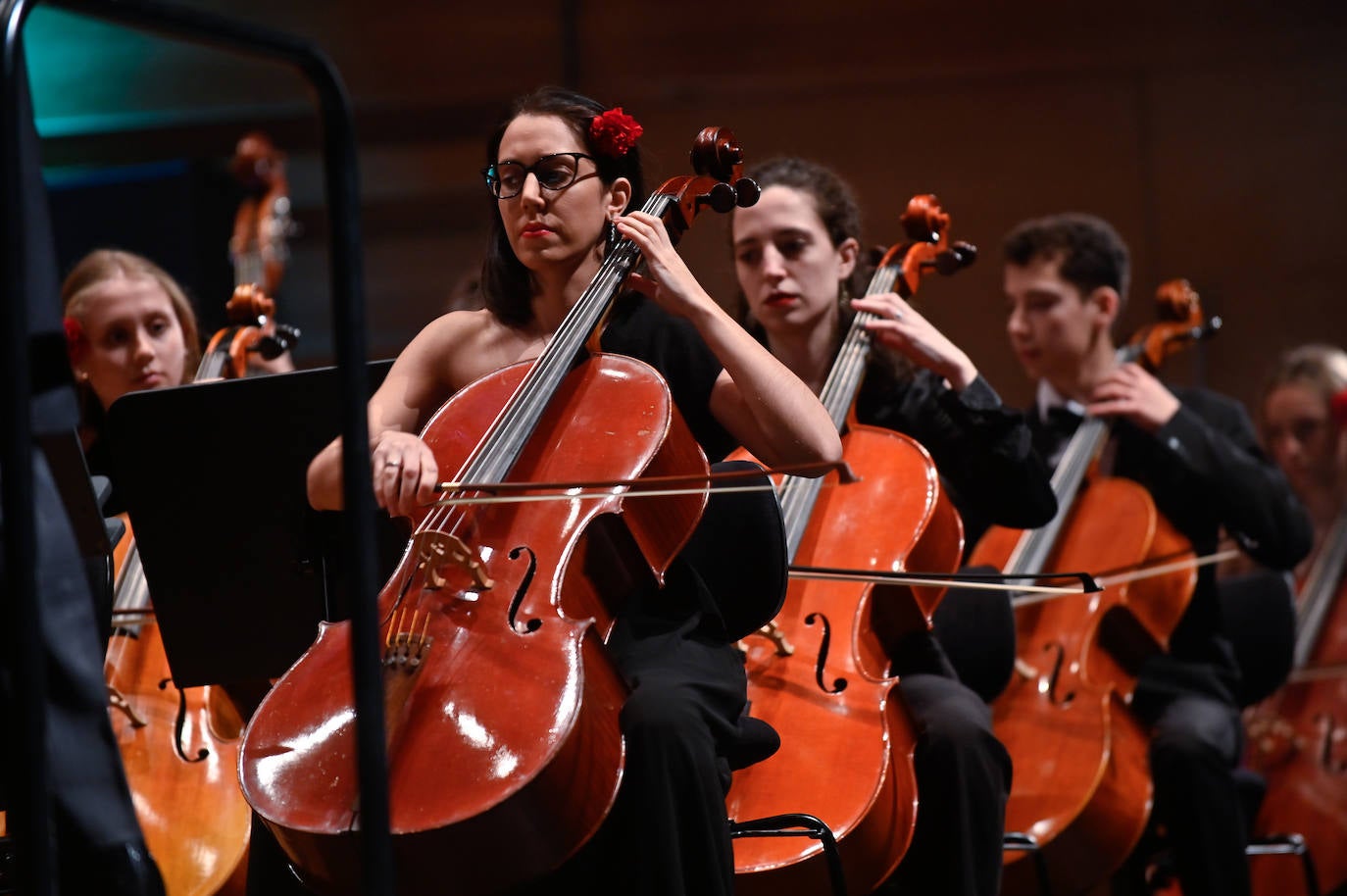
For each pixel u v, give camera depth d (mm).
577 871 6094
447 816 5117
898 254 9984
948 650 9195
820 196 9500
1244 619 11664
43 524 4840
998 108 19984
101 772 4863
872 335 9461
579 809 5363
